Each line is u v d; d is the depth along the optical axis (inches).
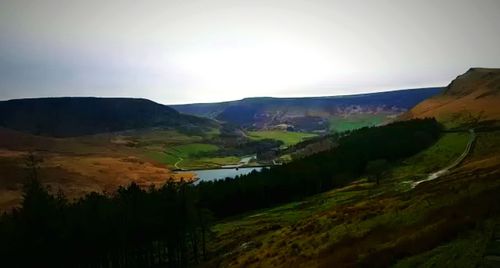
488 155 6058.1
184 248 3410.4
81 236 2913.4
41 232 2699.3
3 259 2652.6
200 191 5693.9
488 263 940.6
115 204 3430.1
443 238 1266.0
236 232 4254.4
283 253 2364.7
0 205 7829.7
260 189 6107.3
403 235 1651.1
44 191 2910.9
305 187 6515.8
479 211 1422.2
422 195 2672.2
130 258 3326.8
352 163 7229.3
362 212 2812.5
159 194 3516.2
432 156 7204.7
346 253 1720.0
